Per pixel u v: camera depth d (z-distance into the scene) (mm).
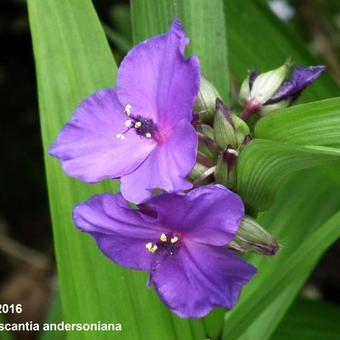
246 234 104
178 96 105
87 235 131
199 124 111
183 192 102
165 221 102
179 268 105
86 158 113
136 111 112
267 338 136
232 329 126
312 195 144
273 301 128
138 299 131
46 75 130
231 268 102
